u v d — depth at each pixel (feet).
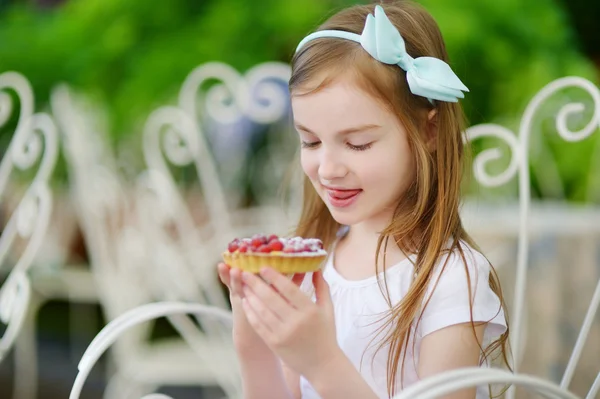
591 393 4.89
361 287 5.03
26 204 6.66
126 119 13.42
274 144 13.83
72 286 12.19
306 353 4.00
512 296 8.75
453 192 4.88
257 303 4.02
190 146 9.15
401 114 4.62
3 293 6.34
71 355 14.61
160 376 8.84
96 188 10.05
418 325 4.69
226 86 9.16
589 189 11.91
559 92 12.04
